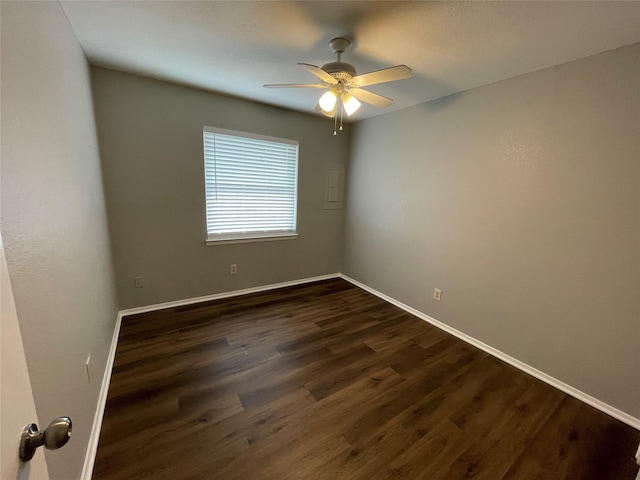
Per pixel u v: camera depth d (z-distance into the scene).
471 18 1.50
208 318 2.85
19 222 0.81
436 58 1.95
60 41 1.38
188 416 1.65
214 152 3.05
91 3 1.44
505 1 1.35
